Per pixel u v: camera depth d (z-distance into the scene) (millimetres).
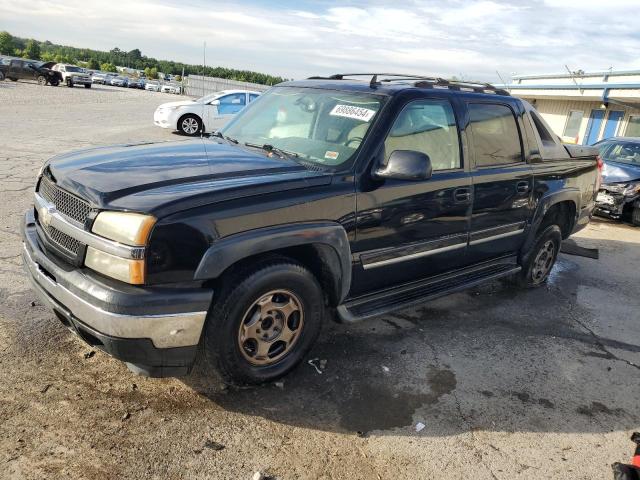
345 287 3256
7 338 3305
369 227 3279
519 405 3250
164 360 2590
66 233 2717
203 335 2766
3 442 2449
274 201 2822
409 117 3539
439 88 3887
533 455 2801
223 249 2598
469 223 3996
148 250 2447
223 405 2920
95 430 2607
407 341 3920
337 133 3482
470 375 3533
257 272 2783
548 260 5266
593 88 19047
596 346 4195
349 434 2803
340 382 3270
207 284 2641
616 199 9109
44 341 3318
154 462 2451
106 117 18812
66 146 11055
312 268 3219
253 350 2963
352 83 3951
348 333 3943
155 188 2688
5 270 4301
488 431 2961
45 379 2953
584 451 2879
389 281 3617
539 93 22656
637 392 3559
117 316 2410
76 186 2742
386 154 3348
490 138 4168
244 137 3936
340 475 2512
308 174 3078
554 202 4793
